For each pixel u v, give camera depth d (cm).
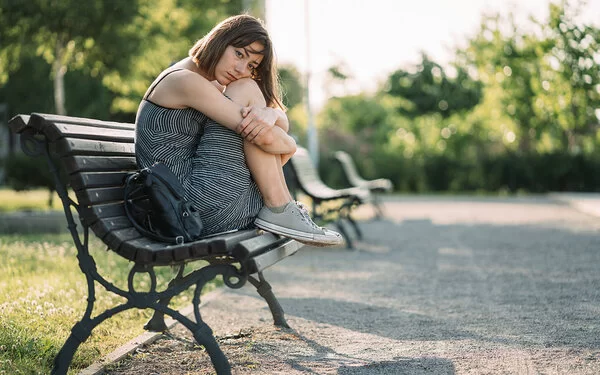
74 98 2781
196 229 392
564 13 2783
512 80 3133
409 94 4172
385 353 452
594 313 561
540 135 3198
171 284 478
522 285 703
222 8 2775
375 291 690
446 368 412
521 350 450
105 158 407
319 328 528
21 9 1645
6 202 2050
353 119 5541
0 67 1858
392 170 3155
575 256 916
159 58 1839
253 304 623
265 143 408
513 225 1416
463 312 579
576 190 2952
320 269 848
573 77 2819
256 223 420
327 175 3120
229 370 377
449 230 1335
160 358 441
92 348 450
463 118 4119
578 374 395
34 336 455
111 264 773
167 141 414
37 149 384
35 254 836
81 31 1683
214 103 405
